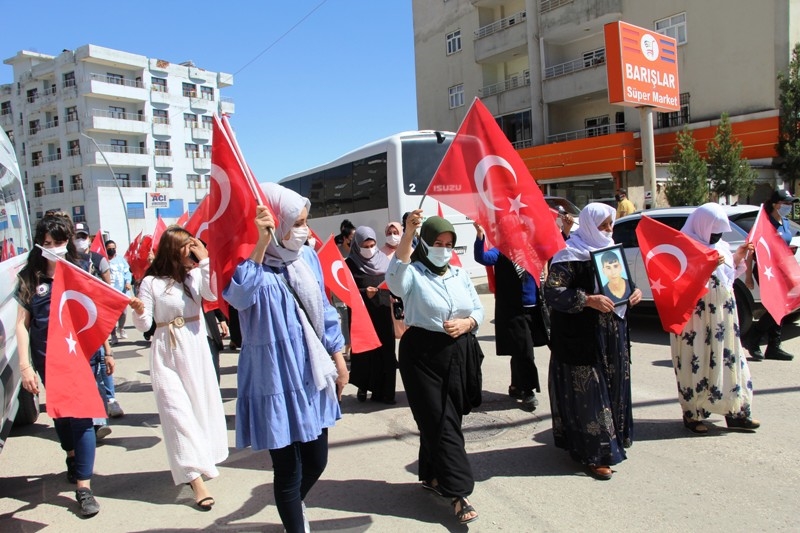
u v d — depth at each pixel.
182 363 4.02
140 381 7.79
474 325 3.52
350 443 4.94
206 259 4.17
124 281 10.74
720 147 19.86
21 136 56.00
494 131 4.20
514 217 4.20
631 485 3.81
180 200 54.34
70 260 4.38
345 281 5.58
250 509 3.87
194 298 4.13
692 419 4.64
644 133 17.58
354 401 6.23
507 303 5.39
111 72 52.28
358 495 3.93
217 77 59.16
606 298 3.77
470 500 3.73
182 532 3.60
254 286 2.82
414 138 12.50
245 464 4.70
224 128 2.91
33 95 54.62
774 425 4.69
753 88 21.20
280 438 2.85
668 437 4.59
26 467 4.90
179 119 55.91
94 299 3.84
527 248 4.16
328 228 15.38
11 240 5.84
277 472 3.00
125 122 51.91
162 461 4.86
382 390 6.05
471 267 13.03
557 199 15.01
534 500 3.69
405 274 3.47
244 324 2.96
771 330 6.60
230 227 2.97
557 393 4.11
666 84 17.89
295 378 2.93
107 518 3.86
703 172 19.25
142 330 3.95
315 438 2.97
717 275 4.47
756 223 5.11
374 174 13.05
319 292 3.13
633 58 16.88
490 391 6.15
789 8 20.39
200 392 4.08
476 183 4.20
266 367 2.90
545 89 27.09
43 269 4.18
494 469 4.19
